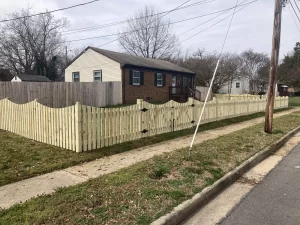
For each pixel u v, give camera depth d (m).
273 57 9.10
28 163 5.21
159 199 3.65
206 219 3.45
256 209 3.72
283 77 53.75
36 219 2.97
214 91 41.78
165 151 6.45
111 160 5.64
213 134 9.02
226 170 5.12
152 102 21.12
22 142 6.95
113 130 6.85
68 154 5.87
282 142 8.51
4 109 8.68
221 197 4.18
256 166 5.94
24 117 7.63
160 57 42.72
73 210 3.21
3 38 39.84
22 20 40.16
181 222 3.37
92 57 21.16
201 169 5.03
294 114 16.70
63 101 15.26
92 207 3.32
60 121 6.41
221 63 41.69
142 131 7.77
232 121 12.43
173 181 4.36
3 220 2.96
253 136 8.67
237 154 6.32
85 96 16.36
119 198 3.60
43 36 42.03
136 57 24.09
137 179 4.35
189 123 9.94
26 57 41.41
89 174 4.71
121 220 3.05
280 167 5.85
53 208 3.25
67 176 4.60
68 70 23.14
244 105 15.09
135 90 20.30
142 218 3.12
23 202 3.50
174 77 25.08
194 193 3.95
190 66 42.12
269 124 9.39
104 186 4.02
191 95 24.88
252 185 4.71
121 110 7.05
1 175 4.55
